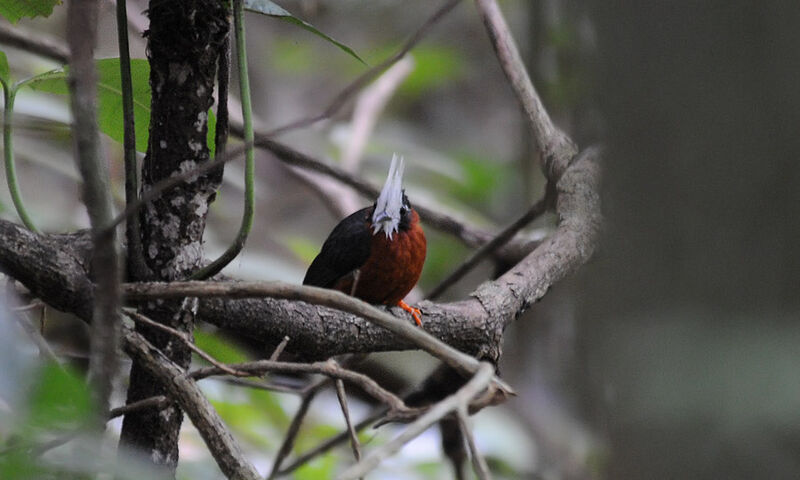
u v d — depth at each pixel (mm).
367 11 17719
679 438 3174
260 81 17906
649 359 3254
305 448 9211
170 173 5156
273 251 12812
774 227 3018
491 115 18562
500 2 14516
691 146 3139
